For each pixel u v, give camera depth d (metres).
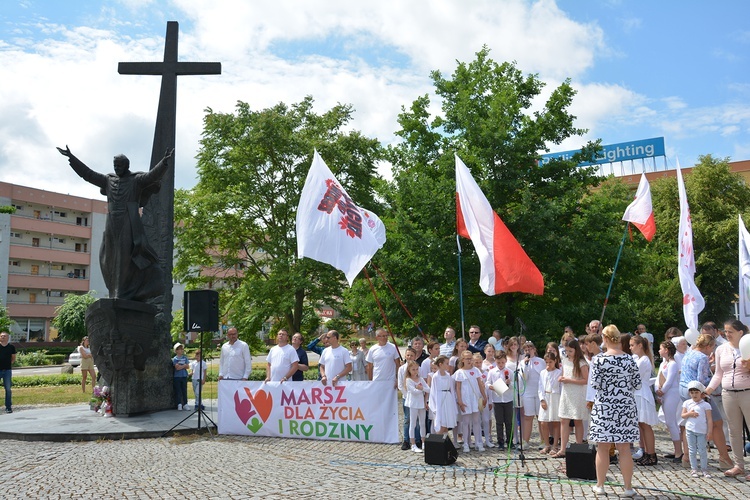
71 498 6.96
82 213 70.81
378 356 11.11
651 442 8.72
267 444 10.62
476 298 20.91
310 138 30.66
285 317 30.39
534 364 10.55
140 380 13.77
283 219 30.50
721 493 6.95
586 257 19.08
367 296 20.47
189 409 14.66
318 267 29.16
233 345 12.59
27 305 64.75
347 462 9.00
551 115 21.08
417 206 19.64
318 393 11.06
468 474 8.12
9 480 7.94
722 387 8.03
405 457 9.40
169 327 15.21
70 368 31.52
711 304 40.09
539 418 9.77
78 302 59.22
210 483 7.62
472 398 10.01
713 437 8.39
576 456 7.83
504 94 20.33
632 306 23.34
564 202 20.06
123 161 14.04
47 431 11.54
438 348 11.00
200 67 16.38
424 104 22.39
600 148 21.73
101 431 11.52
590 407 7.28
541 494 6.96
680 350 9.83
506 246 10.45
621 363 6.88
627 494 6.75
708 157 42.78
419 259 19.33
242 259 32.31
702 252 39.50
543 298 20.70
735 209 40.69
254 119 30.12
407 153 22.39
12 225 63.62
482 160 19.45
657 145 70.44
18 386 24.98
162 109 16.31
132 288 13.76
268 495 6.98
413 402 9.99
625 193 44.03
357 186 31.12
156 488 7.39
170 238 15.77
